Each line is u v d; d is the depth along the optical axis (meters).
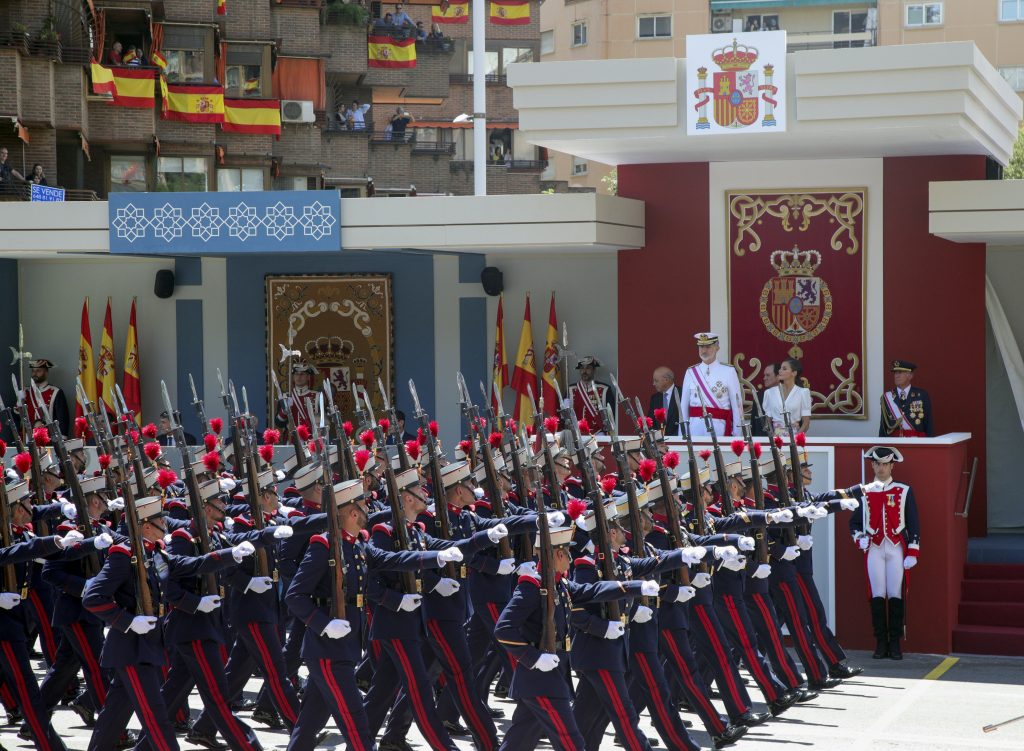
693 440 70.69
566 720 39.97
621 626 41.25
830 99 74.31
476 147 108.12
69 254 88.00
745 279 84.19
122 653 43.09
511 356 94.44
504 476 54.00
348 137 194.25
